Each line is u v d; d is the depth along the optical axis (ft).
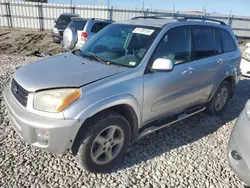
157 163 9.84
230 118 14.90
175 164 9.87
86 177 8.73
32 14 75.25
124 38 10.96
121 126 8.98
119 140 9.18
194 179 9.09
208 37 12.99
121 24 12.06
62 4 75.25
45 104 7.70
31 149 10.04
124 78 8.87
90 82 8.21
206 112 15.05
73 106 7.64
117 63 9.70
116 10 77.20
